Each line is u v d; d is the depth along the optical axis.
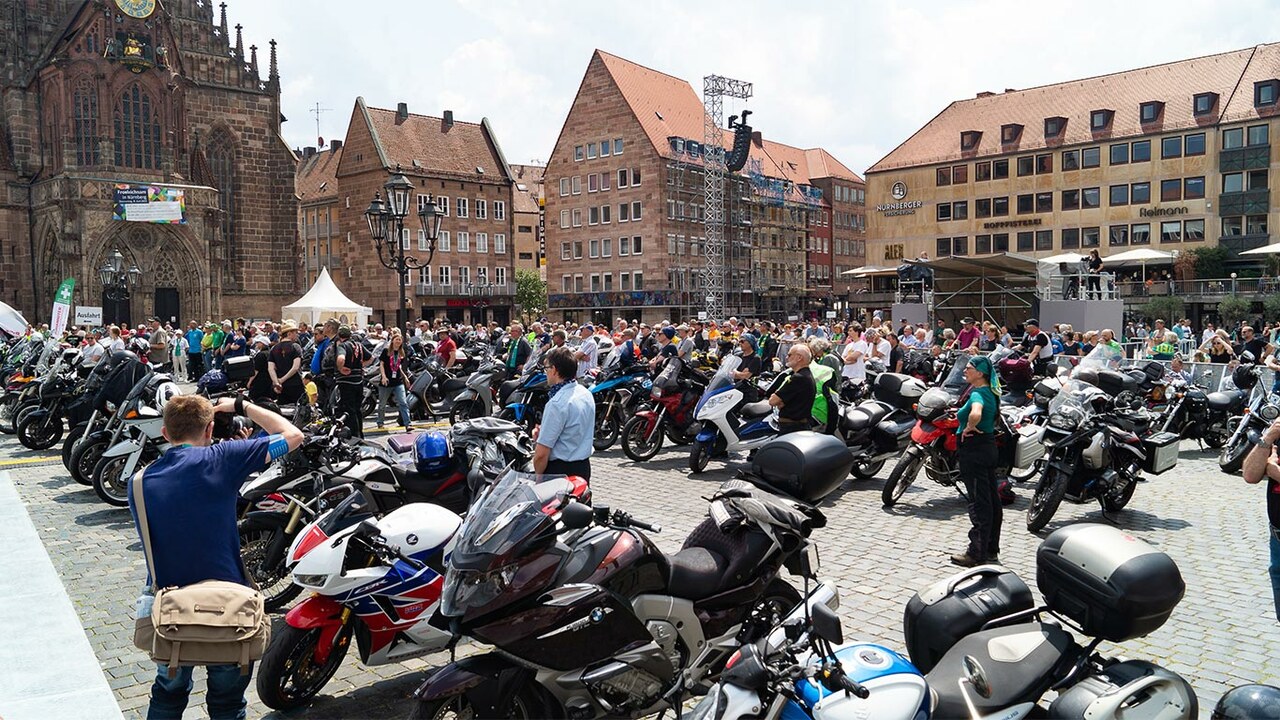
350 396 14.86
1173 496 11.91
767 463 5.86
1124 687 4.04
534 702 4.62
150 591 4.46
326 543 5.52
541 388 15.09
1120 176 69.25
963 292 42.34
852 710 3.57
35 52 60.53
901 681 3.73
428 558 5.70
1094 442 9.91
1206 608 7.31
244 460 4.55
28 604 7.27
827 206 100.38
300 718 5.49
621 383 15.62
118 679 6.00
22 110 59.81
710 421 12.98
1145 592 4.23
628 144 76.50
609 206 78.12
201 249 60.81
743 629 5.43
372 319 80.06
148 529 4.39
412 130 82.19
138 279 58.88
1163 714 4.09
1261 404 12.77
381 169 78.06
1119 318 34.28
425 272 79.88
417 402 19.92
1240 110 64.62
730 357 13.39
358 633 5.62
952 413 10.90
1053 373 18.81
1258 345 22.41
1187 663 6.19
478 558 4.43
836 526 10.08
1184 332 29.11
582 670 4.63
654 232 75.38
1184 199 66.75
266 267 68.12
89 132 58.16
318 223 91.75
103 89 57.97
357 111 80.62
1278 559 5.64
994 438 8.46
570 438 7.34
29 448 15.49
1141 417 10.57
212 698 4.36
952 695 4.03
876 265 80.56
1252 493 12.09
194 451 4.54
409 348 23.02
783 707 3.63
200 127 65.31
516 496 4.66
